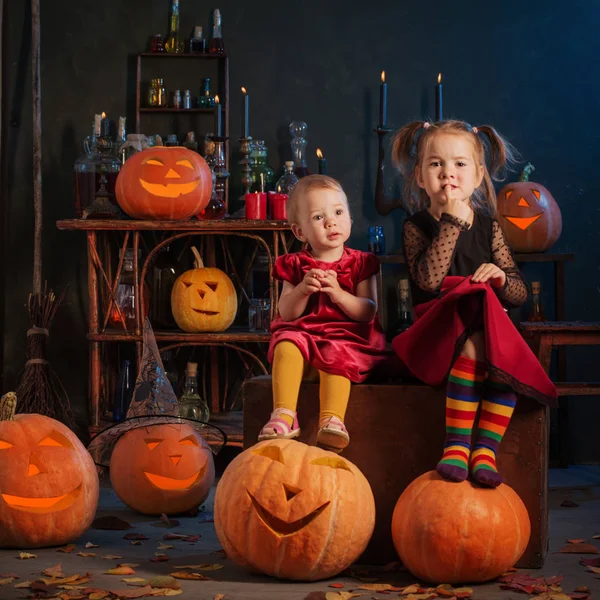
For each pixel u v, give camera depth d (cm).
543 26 463
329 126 462
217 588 245
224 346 438
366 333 295
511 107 463
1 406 296
